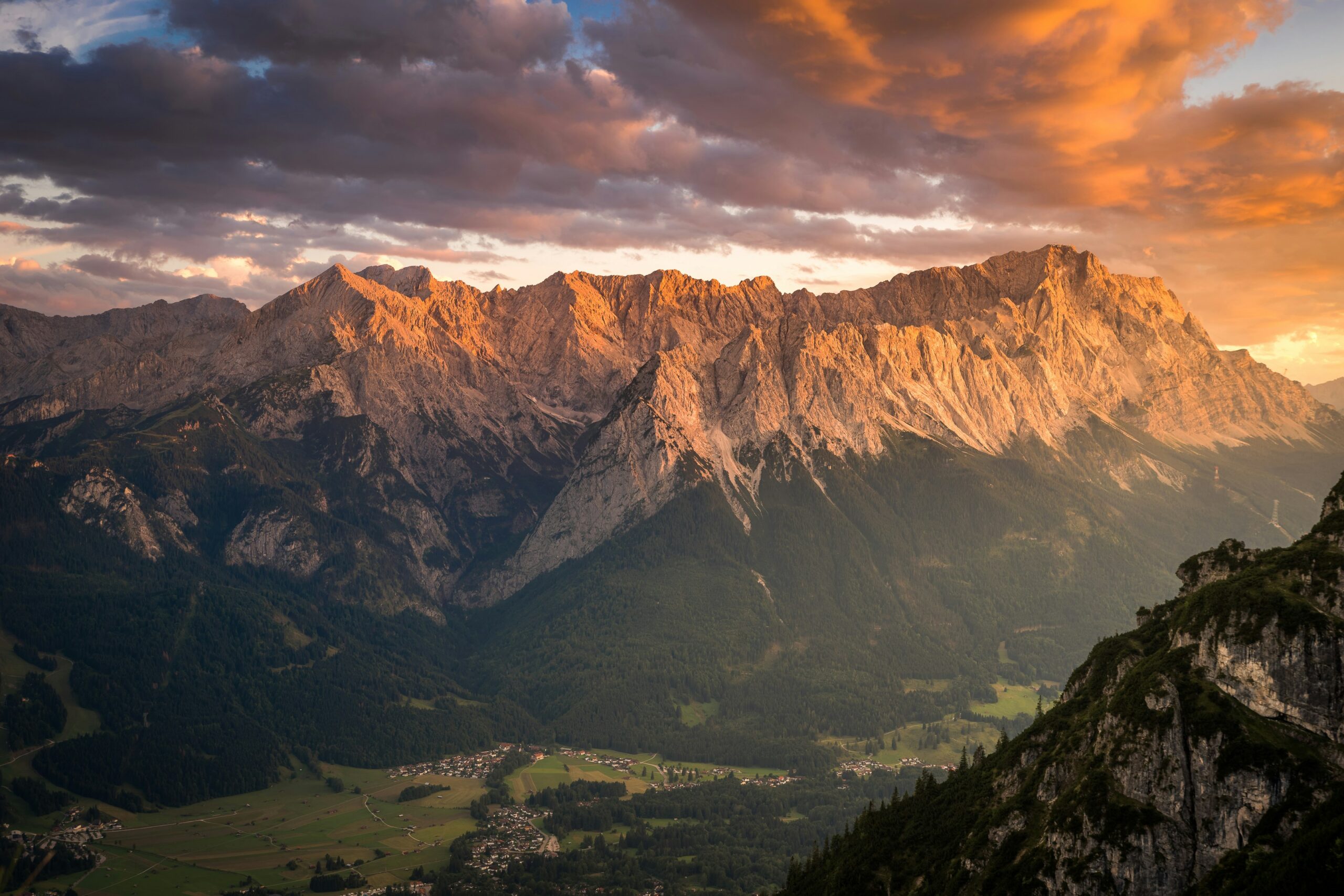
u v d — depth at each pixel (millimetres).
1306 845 158625
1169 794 179000
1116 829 179875
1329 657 172125
